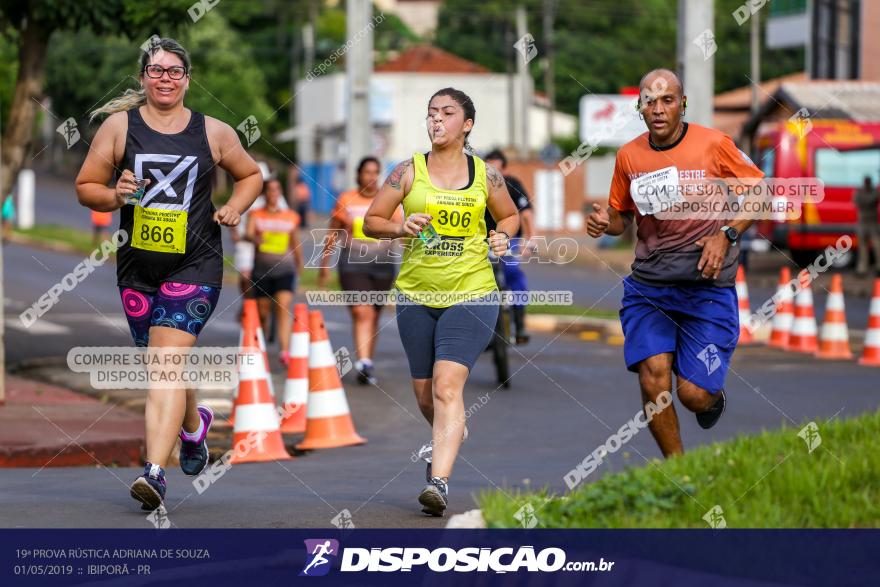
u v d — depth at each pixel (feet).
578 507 55.11
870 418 71.10
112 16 129.39
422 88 567.18
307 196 446.60
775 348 153.69
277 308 135.64
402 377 128.36
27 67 131.75
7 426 92.73
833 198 282.56
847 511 53.62
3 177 128.88
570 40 555.28
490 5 606.96
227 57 528.22
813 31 363.76
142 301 62.64
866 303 213.87
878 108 291.17
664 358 63.00
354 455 87.71
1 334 103.71
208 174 62.13
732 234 62.13
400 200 62.59
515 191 116.88
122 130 61.31
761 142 302.86
